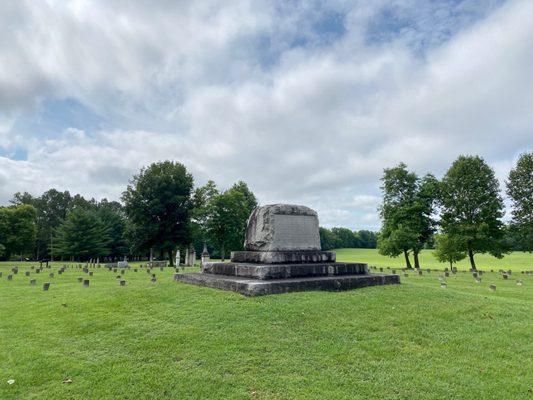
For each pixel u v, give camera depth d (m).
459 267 43.72
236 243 53.91
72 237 69.19
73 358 6.33
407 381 5.40
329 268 11.61
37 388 5.39
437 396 5.03
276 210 12.15
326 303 8.55
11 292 16.16
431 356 6.33
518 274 30.48
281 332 6.93
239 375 5.49
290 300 8.60
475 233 34.34
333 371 5.65
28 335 7.77
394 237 38.78
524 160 35.62
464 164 36.31
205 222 51.69
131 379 5.46
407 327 7.57
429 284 20.22
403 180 41.25
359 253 86.44
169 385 5.26
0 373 5.88
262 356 6.03
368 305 8.74
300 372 5.59
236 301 8.60
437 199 40.03
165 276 26.34
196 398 4.95
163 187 50.09
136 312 8.54
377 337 6.97
